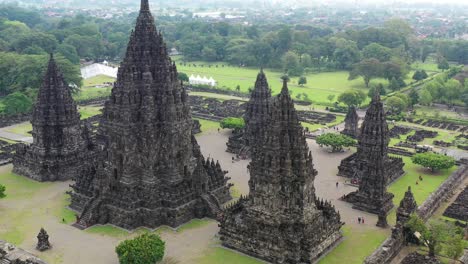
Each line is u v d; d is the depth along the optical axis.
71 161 124.00
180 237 91.88
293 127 81.06
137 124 97.62
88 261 82.69
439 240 81.31
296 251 80.25
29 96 196.38
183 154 102.25
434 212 104.06
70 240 90.25
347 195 111.81
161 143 99.50
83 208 98.50
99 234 93.06
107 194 97.88
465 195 113.88
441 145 159.88
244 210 87.06
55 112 121.94
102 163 99.94
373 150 105.75
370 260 78.06
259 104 141.75
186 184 100.94
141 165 98.69
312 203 85.56
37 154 122.25
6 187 117.06
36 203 107.69
